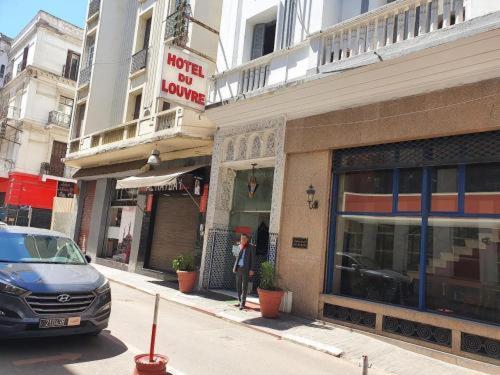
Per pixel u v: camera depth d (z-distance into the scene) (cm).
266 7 1192
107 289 660
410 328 780
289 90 1009
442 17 789
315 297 940
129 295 1140
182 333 766
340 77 899
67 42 3100
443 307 771
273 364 641
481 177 752
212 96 1290
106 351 609
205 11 1512
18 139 2936
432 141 816
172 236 1509
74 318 595
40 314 573
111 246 1838
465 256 757
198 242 1339
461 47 721
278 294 937
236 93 1208
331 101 959
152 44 1758
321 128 990
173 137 1325
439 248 793
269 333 828
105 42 2047
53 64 3017
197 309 1006
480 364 676
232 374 575
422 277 803
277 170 1073
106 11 2069
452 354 714
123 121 1867
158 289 1249
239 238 1260
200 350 670
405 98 845
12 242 715
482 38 692
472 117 740
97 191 1981
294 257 1001
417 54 770
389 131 860
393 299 842
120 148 1619
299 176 1032
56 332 583
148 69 1755
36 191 2931
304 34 1056
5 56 3572
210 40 1506
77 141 2048
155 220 1617
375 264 884
